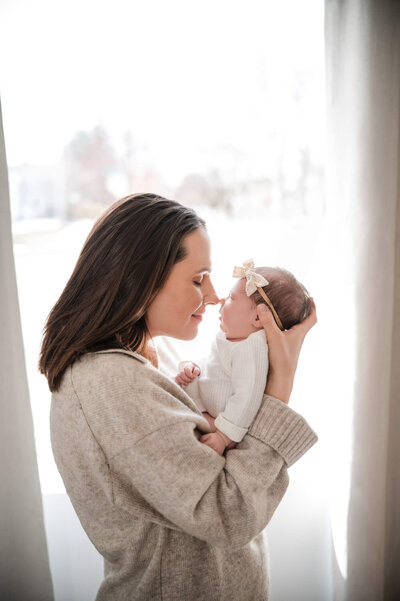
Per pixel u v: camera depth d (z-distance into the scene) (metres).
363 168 1.07
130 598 0.85
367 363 1.12
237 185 1.47
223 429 0.86
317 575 1.36
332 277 1.17
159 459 0.74
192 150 1.47
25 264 1.46
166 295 0.85
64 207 1.60
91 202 1.61
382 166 1.07
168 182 1.51
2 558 1.16
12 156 1.34
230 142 1.44
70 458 0.80
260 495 0.80
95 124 1.46
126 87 1.42
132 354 0.82
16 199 1.56
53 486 1.30
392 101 1.05
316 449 1.34
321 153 1.38
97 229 0.86
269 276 1.00
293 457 0.85
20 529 1.16
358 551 1.17
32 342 1.37
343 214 1.12
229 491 0.78
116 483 0.77
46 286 1.41
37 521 1.15
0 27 1.25
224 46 1.38
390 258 1.09
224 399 0.97
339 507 1.21
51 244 1.54
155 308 0.86
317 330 1.32
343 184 1.12
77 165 1.54
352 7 1.04
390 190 1.08
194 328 0.93
